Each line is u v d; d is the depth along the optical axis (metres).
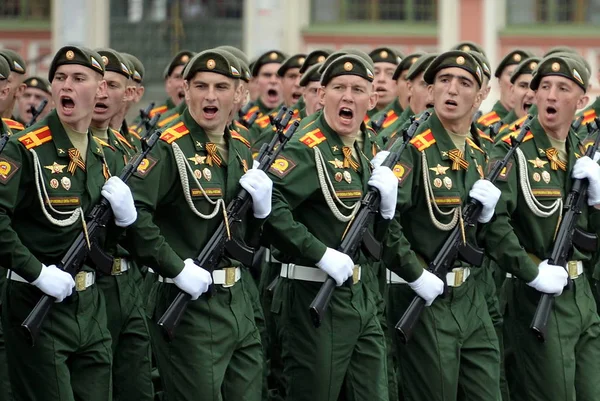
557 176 18.25
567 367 17.62
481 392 17.08
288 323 16.47
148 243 15.22
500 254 17.55
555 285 17.53
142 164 15.38
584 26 48.62
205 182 15.66
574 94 18.22
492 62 47.69
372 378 16.41
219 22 49.56
